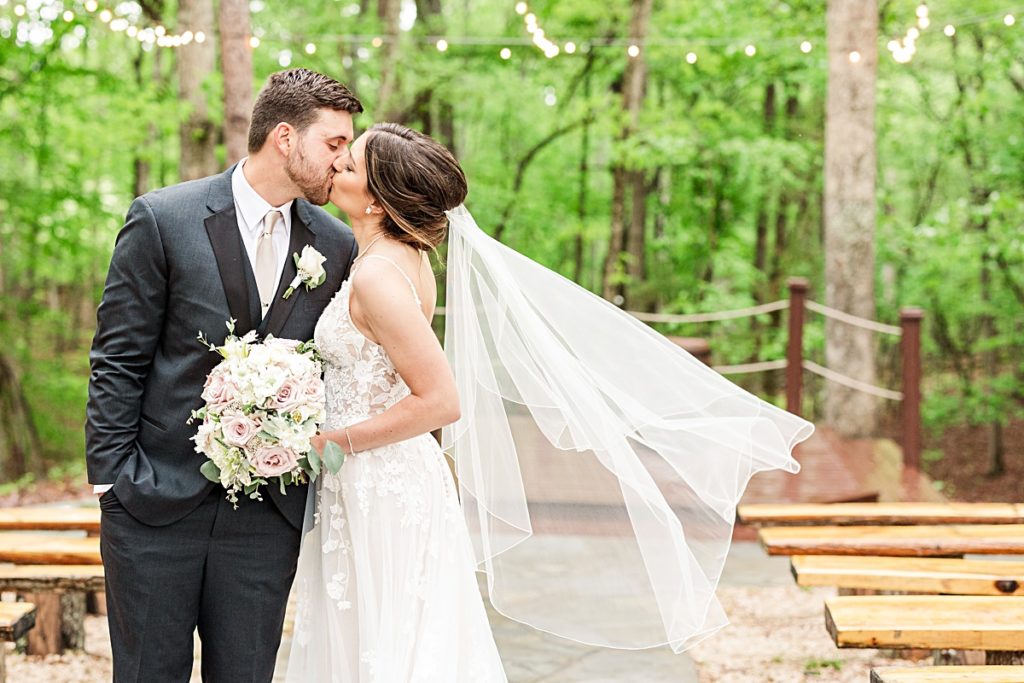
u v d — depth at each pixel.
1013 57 11.09
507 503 2.67
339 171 2.39
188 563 2.33
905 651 3.76
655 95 15.81
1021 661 2.80
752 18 11.45
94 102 11.28
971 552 3.59
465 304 2.64
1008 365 16.39
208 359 2.33
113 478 2.29
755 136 12.95
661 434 2.83
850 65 7.64
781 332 13.20
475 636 2.55
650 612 2.75
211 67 8.62
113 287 2.31
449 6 15.19
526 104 14.12
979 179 12.12
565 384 2.69
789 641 3.95
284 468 2.26
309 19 11.70
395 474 2.42
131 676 2.33
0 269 11.93
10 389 12.13
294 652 2.51
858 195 7.70
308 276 2.40
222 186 2.40
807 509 4.11
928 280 12.45
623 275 12.43
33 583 3.33
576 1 11.46
